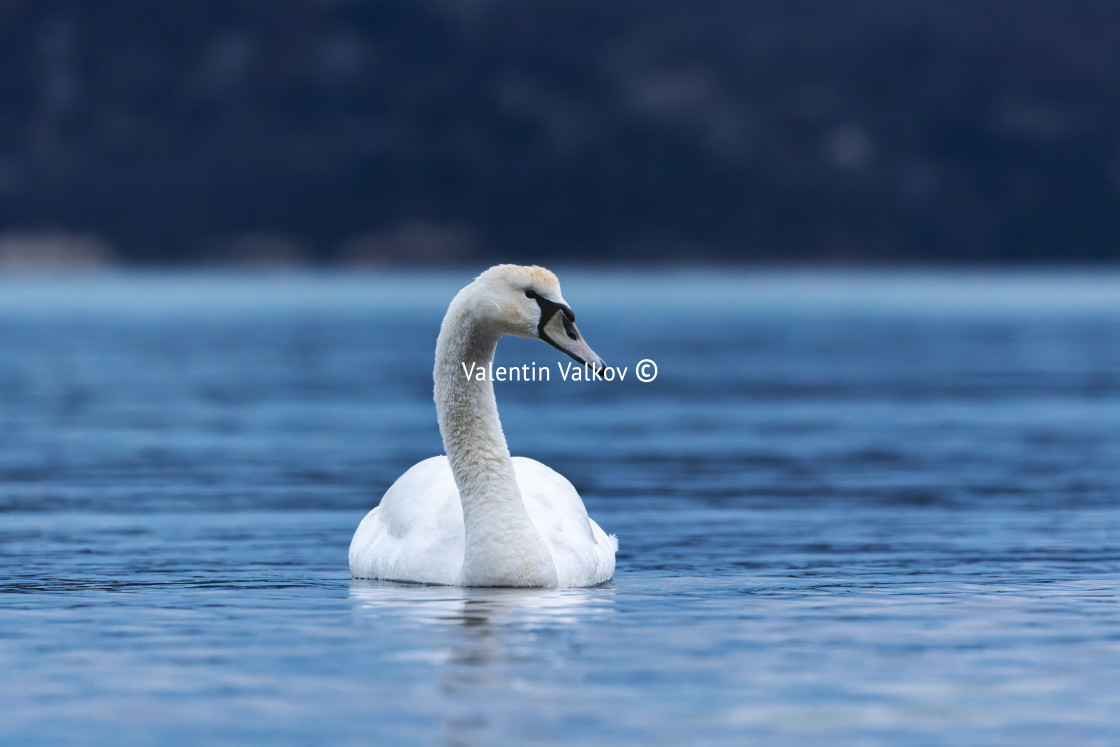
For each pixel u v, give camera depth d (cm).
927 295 10994
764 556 1371
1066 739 746
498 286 1146
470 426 1145
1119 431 2597
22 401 3133
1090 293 11362
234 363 4288
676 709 791
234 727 761
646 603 1089
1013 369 4072
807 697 816
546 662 891
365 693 821
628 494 1839
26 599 1118
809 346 5056
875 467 2114
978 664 888
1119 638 964
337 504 1733
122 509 1686
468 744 732
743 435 2539
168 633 979
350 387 3516
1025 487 1903
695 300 9988
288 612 1050
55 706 800
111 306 8794
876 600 1109
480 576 1131
